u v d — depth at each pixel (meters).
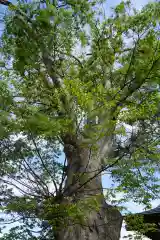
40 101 6.10
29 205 5.62
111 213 6.76
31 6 6.88
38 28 6.41
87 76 6.60
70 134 5.84
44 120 5.07
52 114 6.07
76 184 6.50
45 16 6.32
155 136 7.14
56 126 5.19
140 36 6.43
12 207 5.60
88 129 5.57
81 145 5.93
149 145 7.03
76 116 5.44
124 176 6.84
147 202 6.67
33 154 7.46
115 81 6.64
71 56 6.98
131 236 6.66
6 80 6.14
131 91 6.21
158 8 6.51
